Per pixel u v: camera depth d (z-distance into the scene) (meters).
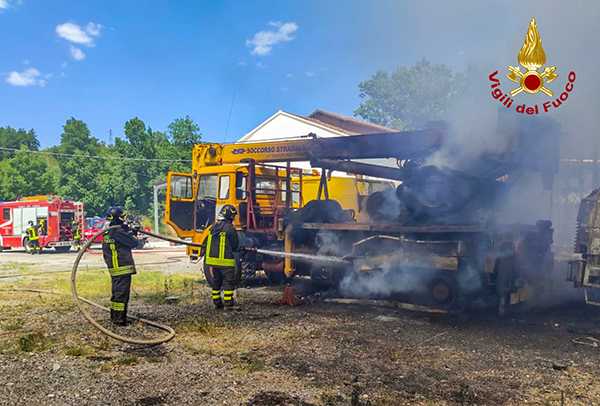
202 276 11.63
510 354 5.10
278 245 9.88
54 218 20.28
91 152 57.50
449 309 7.03
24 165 43.22
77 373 4.45
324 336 5.80
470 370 4.59
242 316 6.95
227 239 7.47
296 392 4.01
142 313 7.11
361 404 3.73
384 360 4.88
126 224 6.65
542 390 4.08
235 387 4.12
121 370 4.54
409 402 3.81
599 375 4.46
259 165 10.62
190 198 10.89
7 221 21.52
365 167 9.65
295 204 11.54
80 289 9.40
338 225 8.17
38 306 7.59
